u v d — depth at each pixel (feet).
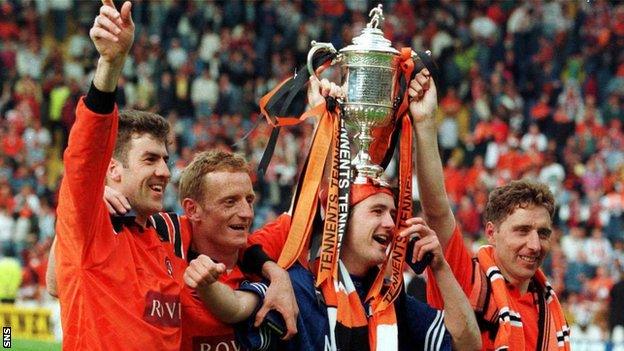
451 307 24.99
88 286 22.39
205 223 24.58
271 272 24.38
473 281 27.25
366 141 25.57
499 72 119.65
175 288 23.49
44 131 105.70
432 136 26.30
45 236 90.38
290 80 25.96
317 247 25.38
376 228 24.86
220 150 25.35
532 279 28.53
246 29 121.70
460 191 100.63
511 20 126.31
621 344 66.33
